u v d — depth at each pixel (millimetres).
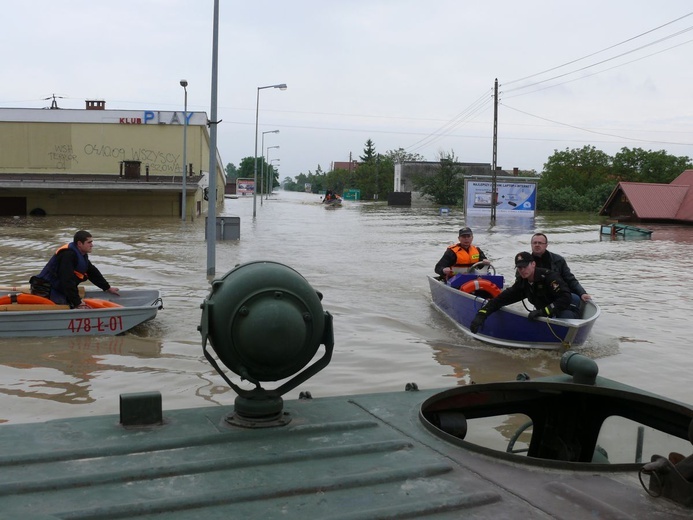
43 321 10062
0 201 42438
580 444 3693
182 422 3006
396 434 2953
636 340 10906
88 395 7461
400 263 20516
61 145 48625
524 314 10055
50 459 2564
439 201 80562
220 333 3004
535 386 3582
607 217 54188
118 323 10367
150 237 27969
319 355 9484
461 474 2600
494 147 47781
